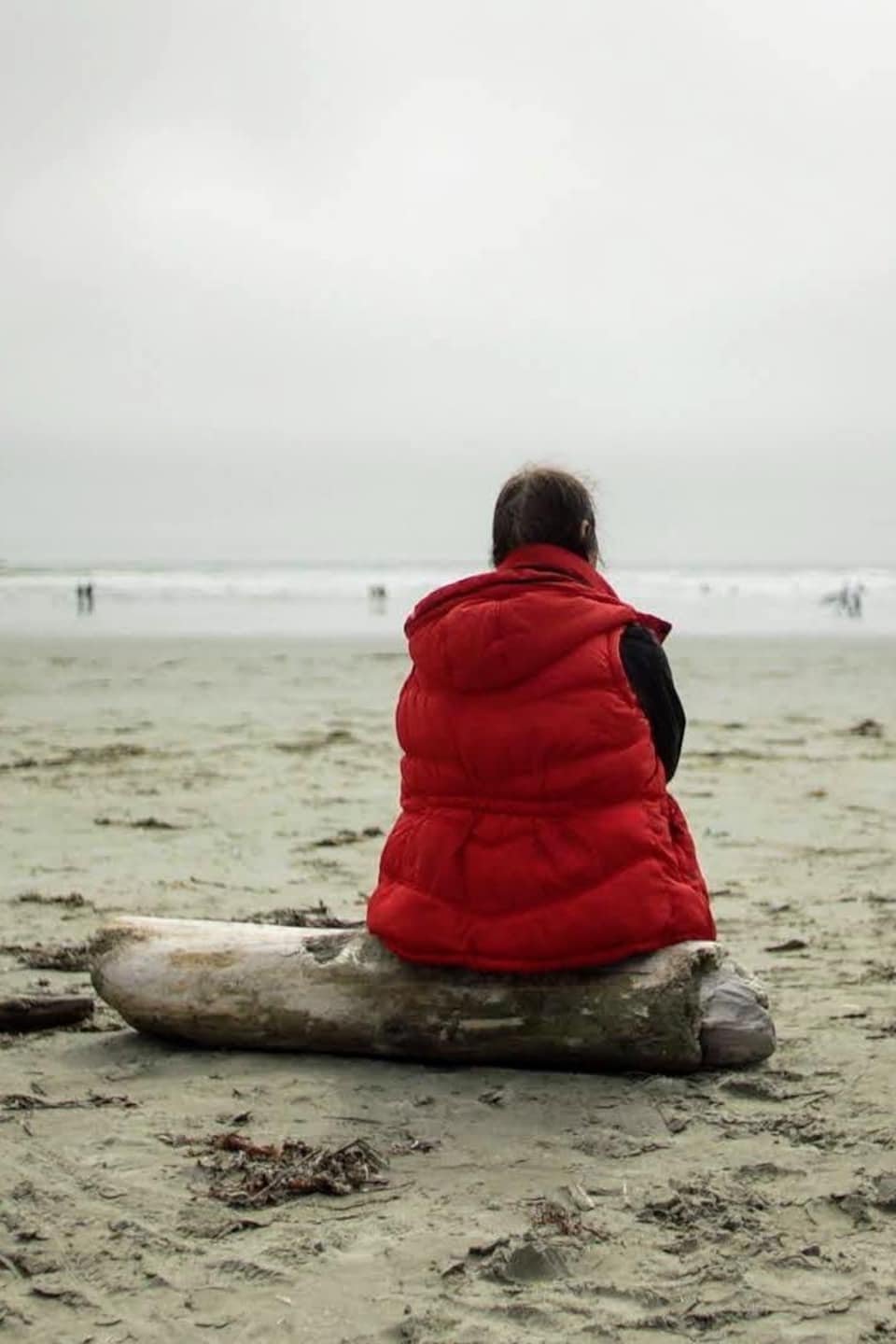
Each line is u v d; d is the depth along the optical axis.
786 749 11.96
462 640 3.79
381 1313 2.60
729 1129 3.46
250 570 97.00
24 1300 2.65
